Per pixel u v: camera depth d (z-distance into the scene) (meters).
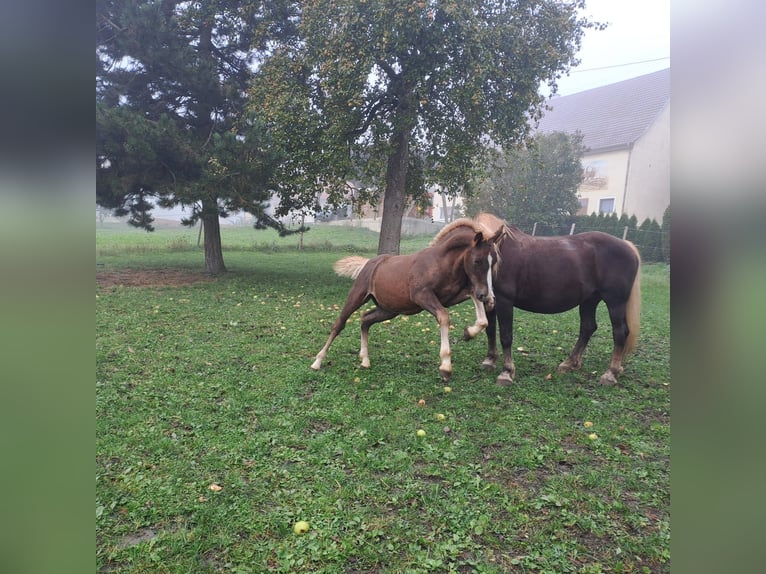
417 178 14.09
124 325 7.20
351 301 5.31
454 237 4.68
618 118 23.16
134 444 3.56
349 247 22.45
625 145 20.53
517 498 3.01
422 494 3.03
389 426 3.97
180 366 5.37
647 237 16.91
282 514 2.79
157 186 10.49
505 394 4.82
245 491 3.02
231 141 9.89
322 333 7.13
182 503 2.87
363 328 5.58
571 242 5.19
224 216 12.95
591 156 21.81
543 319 8.77
